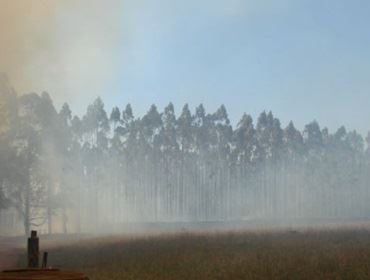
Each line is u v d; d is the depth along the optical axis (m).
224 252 19.36
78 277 8.12
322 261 15.24
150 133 71.38
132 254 20.66
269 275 13.83
